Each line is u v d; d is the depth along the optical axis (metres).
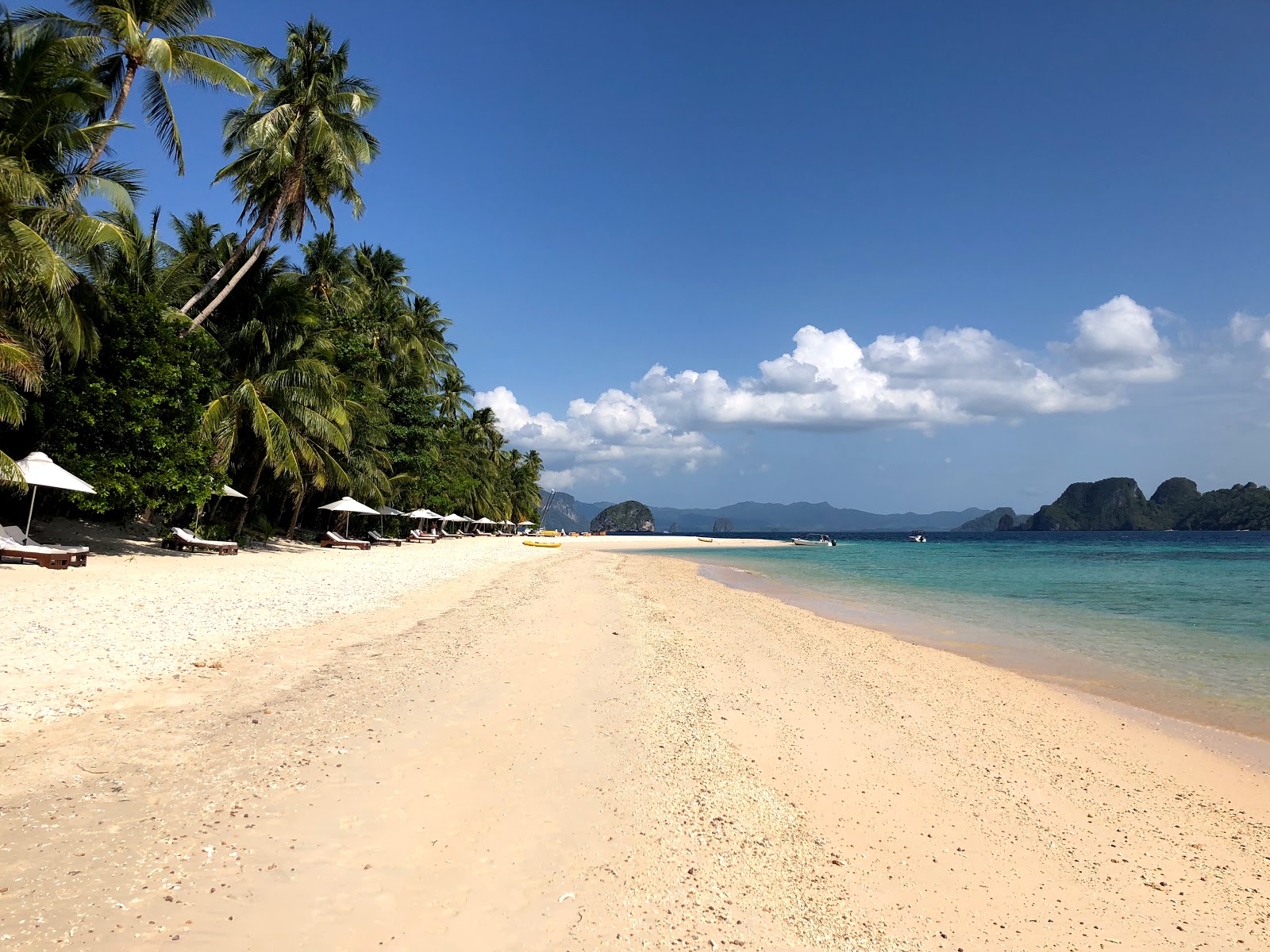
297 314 27.86
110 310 19.78
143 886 3.98
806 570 44.00
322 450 32.50
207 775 5.62
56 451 18.94
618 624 15.02
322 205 27.11
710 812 5.84
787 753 7.70
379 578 21.84
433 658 10.38
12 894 3.79
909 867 5.41
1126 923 4.89
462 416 71.75
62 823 4.65
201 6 21.56
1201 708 10.87
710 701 9.36
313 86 24.41
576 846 5.00
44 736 6.13
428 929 3.86
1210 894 5.39
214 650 9.87
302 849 4.59
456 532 71.75
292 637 11.30
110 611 11.88
